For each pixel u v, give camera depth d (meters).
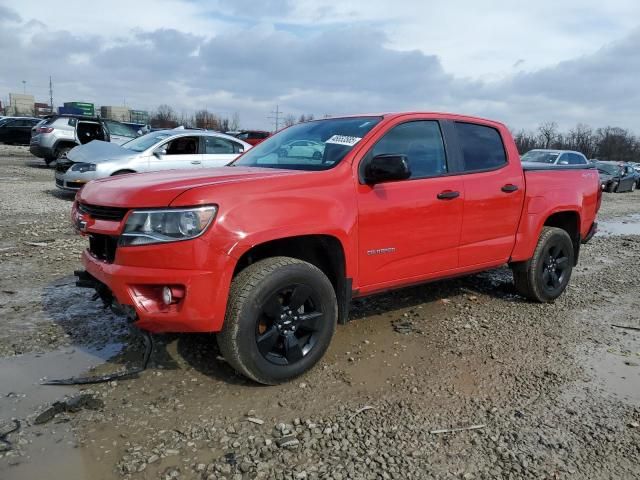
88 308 4.66
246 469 2.56
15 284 5.28
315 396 3.30
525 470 2.63
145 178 3.50
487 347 4.20
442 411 3.18
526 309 5.24
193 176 3.44
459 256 4.43
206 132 11.66
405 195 3.93
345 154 3.77
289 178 3.40
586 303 5.60
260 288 3.18
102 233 3.18
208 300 3.01
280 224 3.21
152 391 3.29
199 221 2.97
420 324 4.66
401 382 3.53
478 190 4.47
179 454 2.67
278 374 3.35
